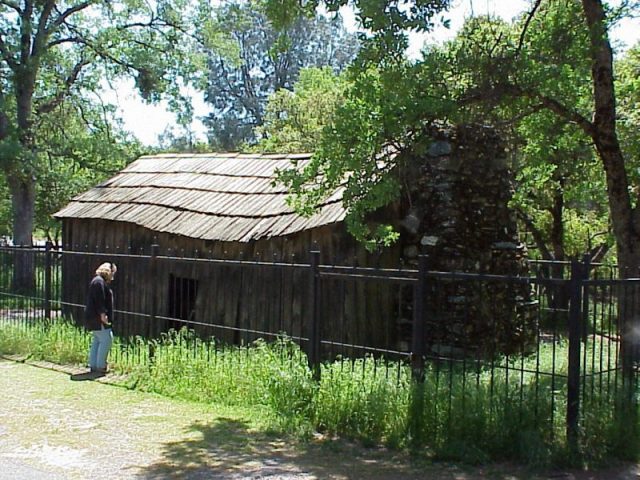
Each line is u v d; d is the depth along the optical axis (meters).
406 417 7.66
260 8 11.85
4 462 6.92
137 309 13.87
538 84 10.30
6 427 8.15
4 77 27.16
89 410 8.94
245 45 55.78
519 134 12.55
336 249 11.91
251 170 15.38
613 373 8.58
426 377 8.08
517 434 7.17
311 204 10.73
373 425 7.82
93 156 29.27
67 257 14.49
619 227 10.77
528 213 21.27
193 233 13.44
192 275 13.64
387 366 8.70
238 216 13.41
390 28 9.59
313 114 29.48
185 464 6.95
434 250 12.30
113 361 11.45
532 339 12.91
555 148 12.91
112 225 15.57
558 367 10.22
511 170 13.49
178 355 10.38
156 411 8.92
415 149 9.98
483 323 12.20
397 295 12.55
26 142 26.97
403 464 7.04
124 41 28.80
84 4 28.09
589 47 10.51
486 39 10.54
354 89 9.85
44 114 28.53
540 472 6.82
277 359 9.24
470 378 8.38
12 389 10.02
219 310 13.21
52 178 28.92
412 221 12.52
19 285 13.51
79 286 14.45
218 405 9.20
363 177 9.96
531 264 15.55
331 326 11.81
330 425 8.07
